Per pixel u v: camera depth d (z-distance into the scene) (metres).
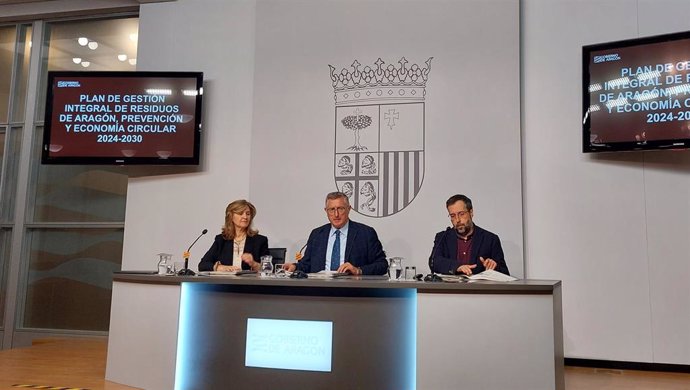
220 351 3.07
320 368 2.91
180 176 5.38
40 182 5.98
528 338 2.69
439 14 4.90
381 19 5.03
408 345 2.84
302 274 3.09
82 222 5.81
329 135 5.03
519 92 4.64
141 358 3.29
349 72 5.05
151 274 3.38
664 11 4.42
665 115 4.11
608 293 4.36
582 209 4.48
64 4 6.02
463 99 4.76
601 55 4.35
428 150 4.79
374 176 4.88
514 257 4.50
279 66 5.21
